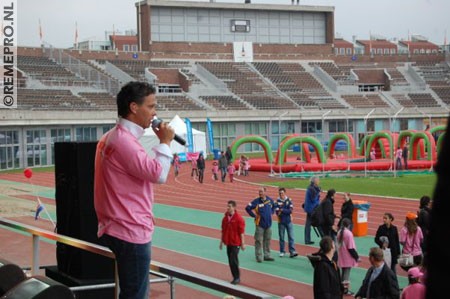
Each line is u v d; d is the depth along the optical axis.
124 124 4.18
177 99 77.06
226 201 34.47
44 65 73.12
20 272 4.93
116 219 4.10
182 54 86.75
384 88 93.06
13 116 55.78
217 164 48.41
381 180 44.59
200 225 26.34
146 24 85.94
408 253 15.12
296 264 18.83
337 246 15.48
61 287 3.87
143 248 4.16
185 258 19.86
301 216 28.27
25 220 27.12
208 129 65.31
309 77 89.94
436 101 88.50
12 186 42.78
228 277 17.27
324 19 94.94
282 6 91.69
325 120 81.00
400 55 96.44
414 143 52.84
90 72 72.88
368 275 12.05
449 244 1.50
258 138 52.47
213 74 85.12
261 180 46.50
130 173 4.09
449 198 1.52
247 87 84.00
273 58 91.81
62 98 66.06
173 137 4.27
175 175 51.03
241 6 89.50
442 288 1.50
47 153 60.31
